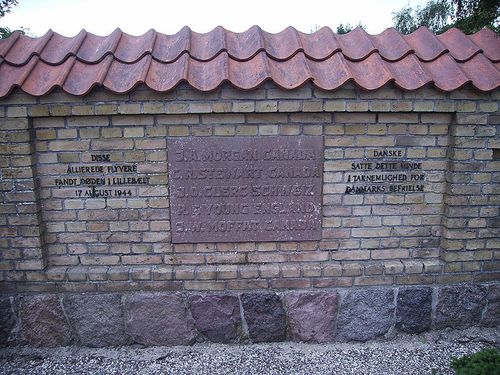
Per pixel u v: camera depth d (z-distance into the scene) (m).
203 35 3.38
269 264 3.16
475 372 2.38
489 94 2.87
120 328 3.16
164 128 2.91
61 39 3.24
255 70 2.86
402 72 2.91
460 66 2.96
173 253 3.12
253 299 3.13
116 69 2.88
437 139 3.01
